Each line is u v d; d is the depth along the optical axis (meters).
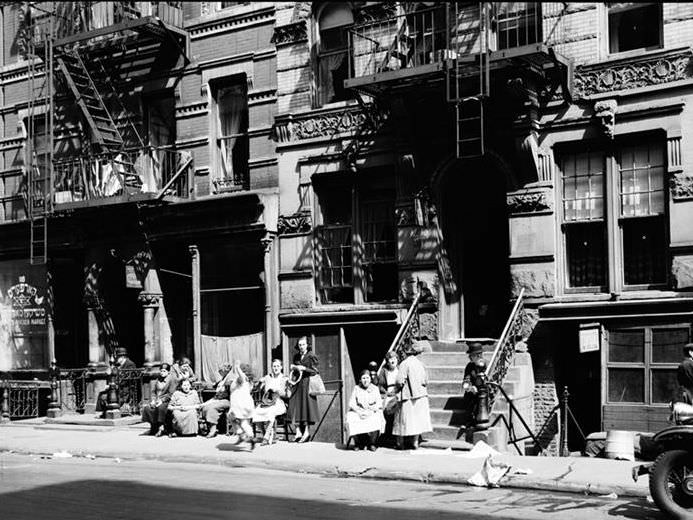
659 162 14.91
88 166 21.05
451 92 15.74
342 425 17.45
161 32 20.06
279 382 15.71
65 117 22.41
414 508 9.96
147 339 20.33
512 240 15.93
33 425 20.03
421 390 14.24
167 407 17.50
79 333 22.86
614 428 14.53
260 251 19.14
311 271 18.36
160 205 19.64
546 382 15.54
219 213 19.08
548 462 12.60
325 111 18.25
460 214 17.42
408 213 17.06
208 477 12.67
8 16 23.55
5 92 23.53
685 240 14.37
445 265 16.97
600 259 15.43
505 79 15.18
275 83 19.22
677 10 14.69
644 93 14.83
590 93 15.30
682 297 14.24
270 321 18.55
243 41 19.73
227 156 20.16
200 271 19.88
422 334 16.84
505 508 9.94
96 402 21.08
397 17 16.36
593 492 10.84
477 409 13.90
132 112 21.30
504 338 14.70
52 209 20.53
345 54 18.42
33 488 11.62
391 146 17.39
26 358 22.75
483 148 15.40
